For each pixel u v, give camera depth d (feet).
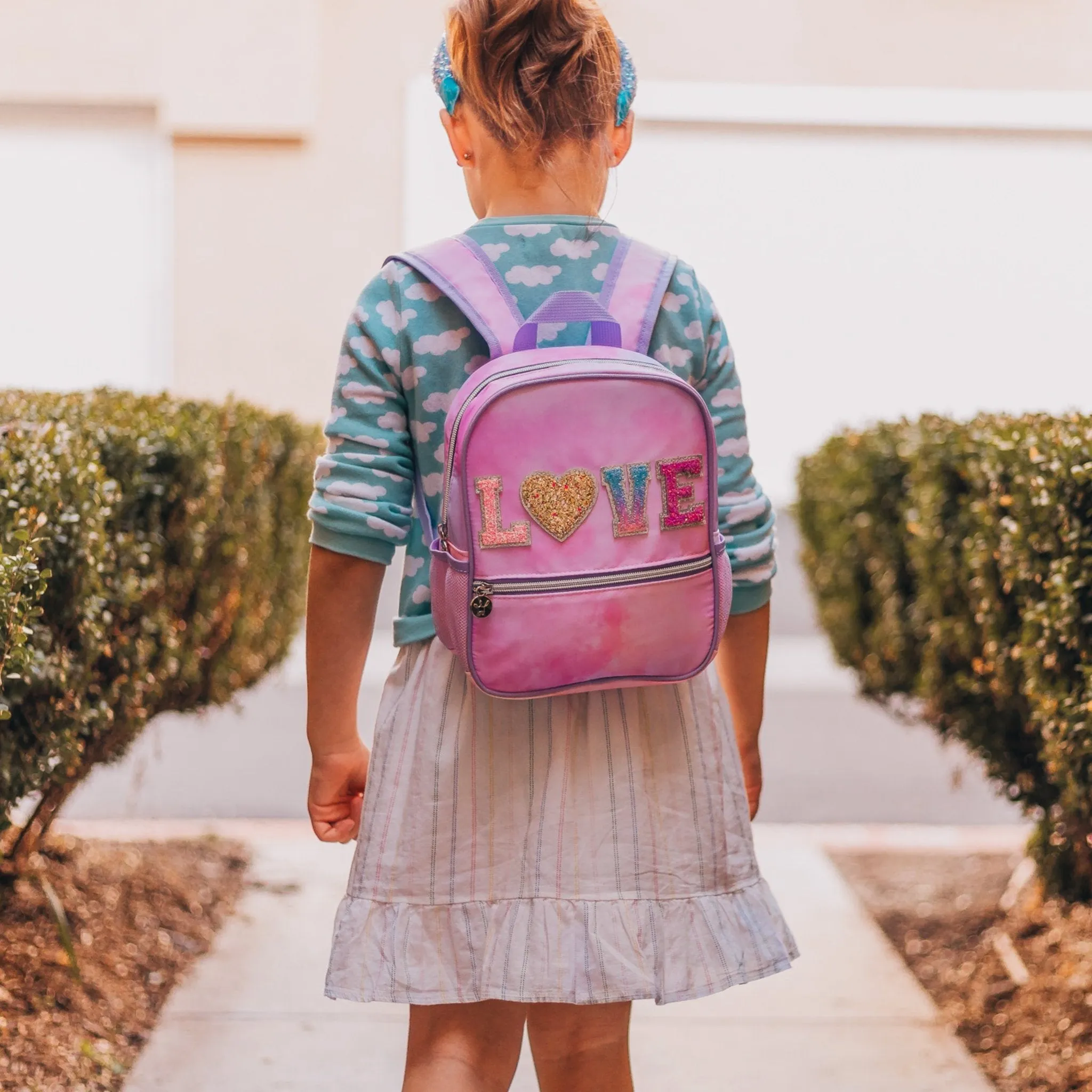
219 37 27.25
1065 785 9.50
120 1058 9.57
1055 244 28.68
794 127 28.50
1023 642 9.79
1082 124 28.07
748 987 11.37
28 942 10.57
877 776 19.36
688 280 6.27
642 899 5.90
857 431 16.76
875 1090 9.50
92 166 27.89
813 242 28.76
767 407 29.12
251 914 12.87
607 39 6.20
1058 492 8.93
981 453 11.21
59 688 9.09
